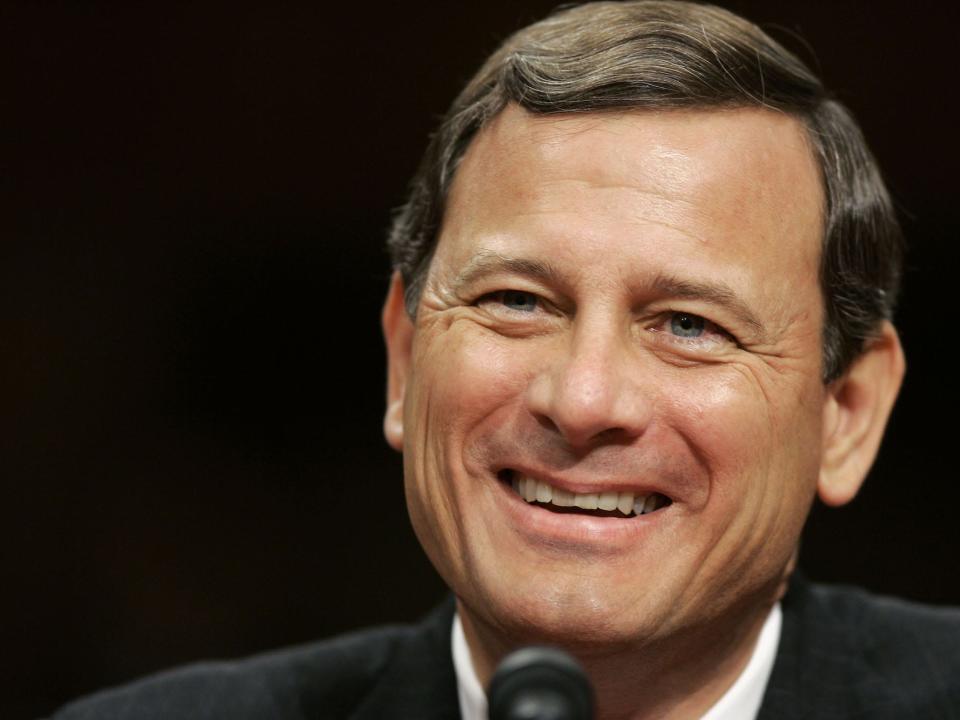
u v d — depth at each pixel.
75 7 17.02
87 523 17.03
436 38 16.77
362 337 17.17
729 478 6.19
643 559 6.16
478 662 7.11
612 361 6.02
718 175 6.20
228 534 17.11
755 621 6.95
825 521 16.72
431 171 6.96
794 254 6.39
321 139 16.97
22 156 17.08
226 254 17.16
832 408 6.91
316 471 17.23
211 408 17.19
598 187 6.16
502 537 6.24
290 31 16.97
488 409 6.25
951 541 16.41
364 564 17.17
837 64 15.66
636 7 6.68
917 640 7.60
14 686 16.81
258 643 17.00
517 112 6.42
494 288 6.30
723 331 6.21
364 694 7.78
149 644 16.91
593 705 4.23
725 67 6.32
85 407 17.11
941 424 16.27
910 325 16.11
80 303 17.12
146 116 17.09
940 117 15.60
